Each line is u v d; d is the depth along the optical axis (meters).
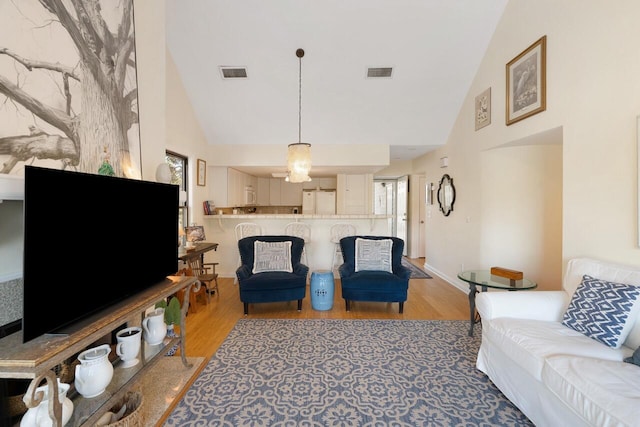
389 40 3.75
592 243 2.31
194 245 3.90
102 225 1.48
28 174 1.09
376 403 1.94
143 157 2.32
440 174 5.37
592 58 2.30
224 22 3.59
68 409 1.26
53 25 1.45
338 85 4.33
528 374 1.76
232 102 4.61
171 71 4.00
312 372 2.29
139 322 2.25
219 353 2.57
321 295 3.63
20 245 1.44
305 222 5.06
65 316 1.25
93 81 1.73
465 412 1.85
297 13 3.48
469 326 3.15
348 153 5.30
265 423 1.76
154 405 1.88
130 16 2.12
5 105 1.23
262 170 6.00
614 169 2.14
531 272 3.80
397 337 2.89
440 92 4.37
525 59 3.04
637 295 1.75
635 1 2.00
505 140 3.43
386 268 3.85
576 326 1.92
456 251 4.67
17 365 1.01
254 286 3.42
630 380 1.36
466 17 3.53
